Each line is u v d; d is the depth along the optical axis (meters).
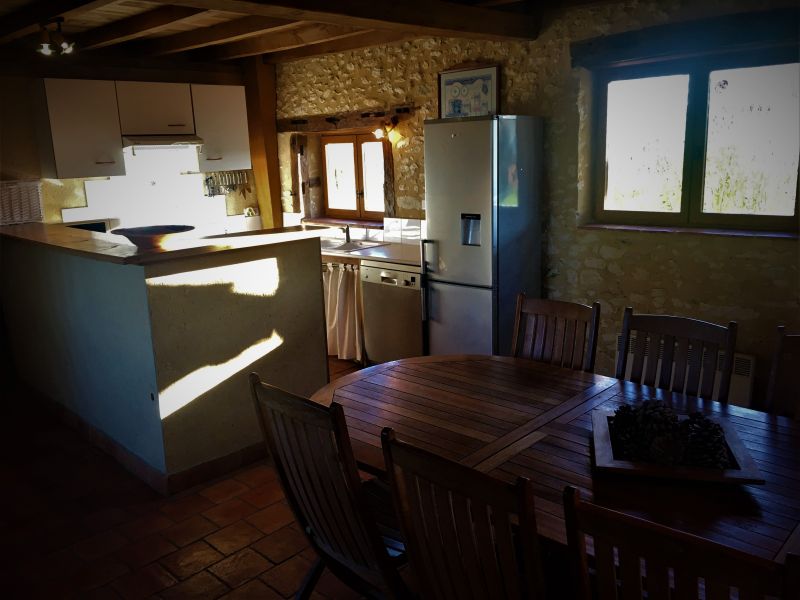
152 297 3.12
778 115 3.52
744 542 1.50
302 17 3.17
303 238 3.65
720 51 3.52
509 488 1.32
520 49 4.35
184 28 4.97
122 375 3.48
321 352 3.89
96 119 5.17
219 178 6.28
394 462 1.58
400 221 5.43
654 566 1.17
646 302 4.04
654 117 3.98
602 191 4.29
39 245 4.02
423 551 1.63
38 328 4.41
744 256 3.60
